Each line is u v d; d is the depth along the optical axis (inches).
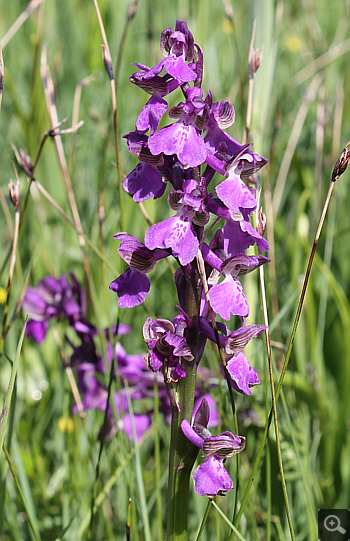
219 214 14.9
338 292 20.7
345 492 19.5
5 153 28.4
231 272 15.0
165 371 14.7
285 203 28.8
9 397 15.8
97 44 30.5
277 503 18.7
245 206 14.7
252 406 19.5
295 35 37.0
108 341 20.0
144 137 14.9
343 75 34.3
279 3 20.7
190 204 14.6
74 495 18.9
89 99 30.7
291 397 19.7
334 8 40.9
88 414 20.3
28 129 25.4
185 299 14.9
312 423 20.3
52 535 18.8
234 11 34.4
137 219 24.1
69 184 20.6
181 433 14.8
